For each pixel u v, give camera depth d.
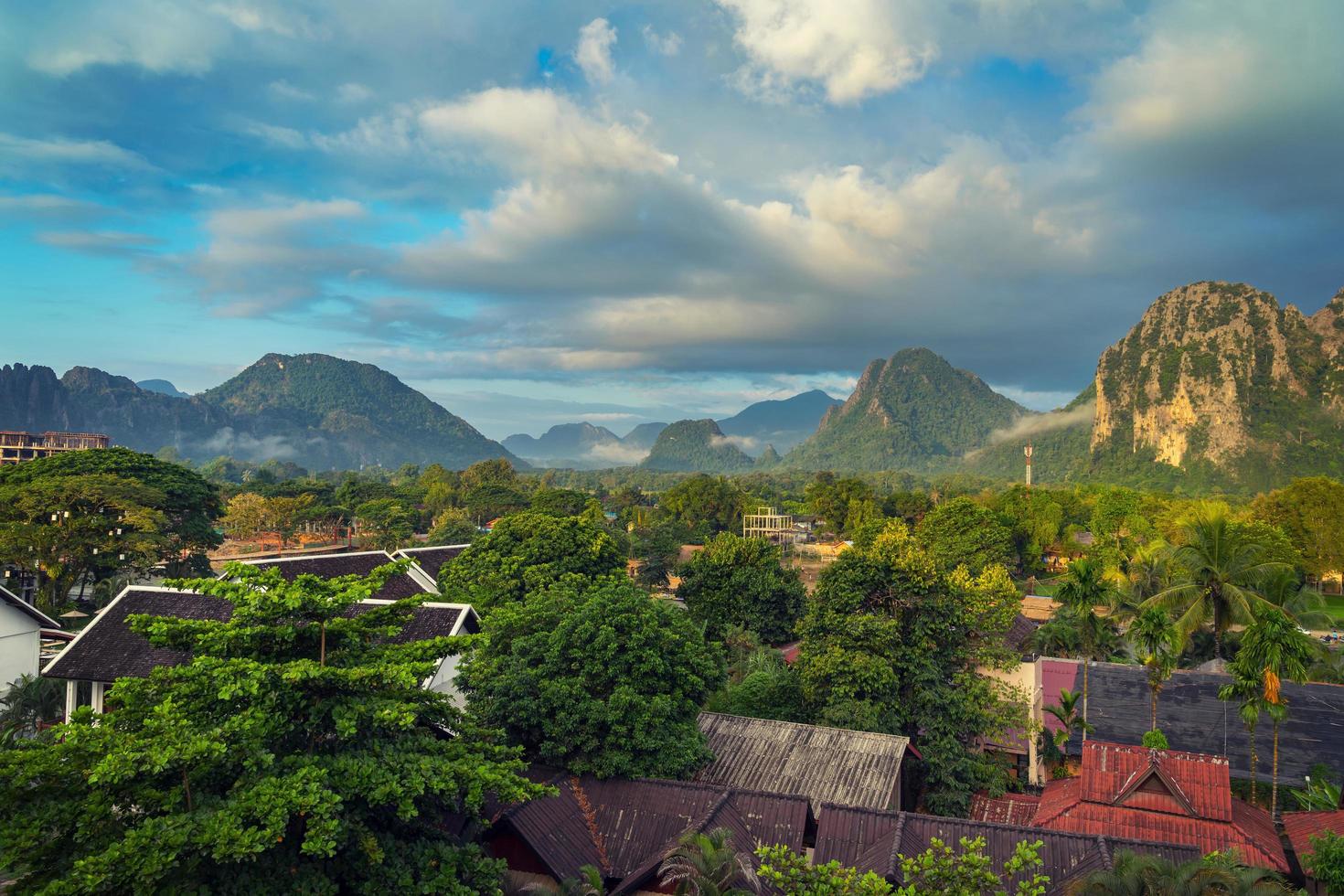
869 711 36.31
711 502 170.25
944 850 19.38
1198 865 20.95
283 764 17.06
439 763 17.95
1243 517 104.06
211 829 14.52
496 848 25.53
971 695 39.25
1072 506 157.88
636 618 31.80
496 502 162.62
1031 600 99.75
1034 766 42.62
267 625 19.00
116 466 78.12
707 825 25.31
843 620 39.00
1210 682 48.69
